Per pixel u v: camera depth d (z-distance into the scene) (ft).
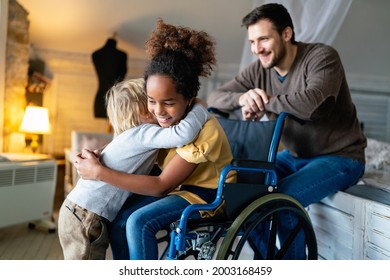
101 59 11.73
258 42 5.87
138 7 11.03
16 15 10.10
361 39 12.27
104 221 4.39
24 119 10.03
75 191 4.43
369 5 10.92
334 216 6.07
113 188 4.34
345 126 5.90
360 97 14.26
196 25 11.85
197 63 4.35
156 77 4.10
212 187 4.54
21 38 10.36
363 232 5.38
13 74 10.18
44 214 9.18
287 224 5.11
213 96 6.70
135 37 12.33
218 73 13.78
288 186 5.35
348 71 13.85
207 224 4.25
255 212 4.42
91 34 12.03
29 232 9.09
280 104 5.34
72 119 13.25
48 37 11.98
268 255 4.72
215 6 11.18
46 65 12.76
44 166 9.08
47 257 7.48
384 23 11.62
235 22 11.76
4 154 9.39
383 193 5.65
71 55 12.76
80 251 4.29
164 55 4.14
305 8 7.48
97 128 13.56
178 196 4.35
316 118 5.47
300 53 5.91
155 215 4.08
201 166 4.55
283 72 6.11
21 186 8.54
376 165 9.01
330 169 5.63
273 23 5.70
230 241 4.11
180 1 10.94
